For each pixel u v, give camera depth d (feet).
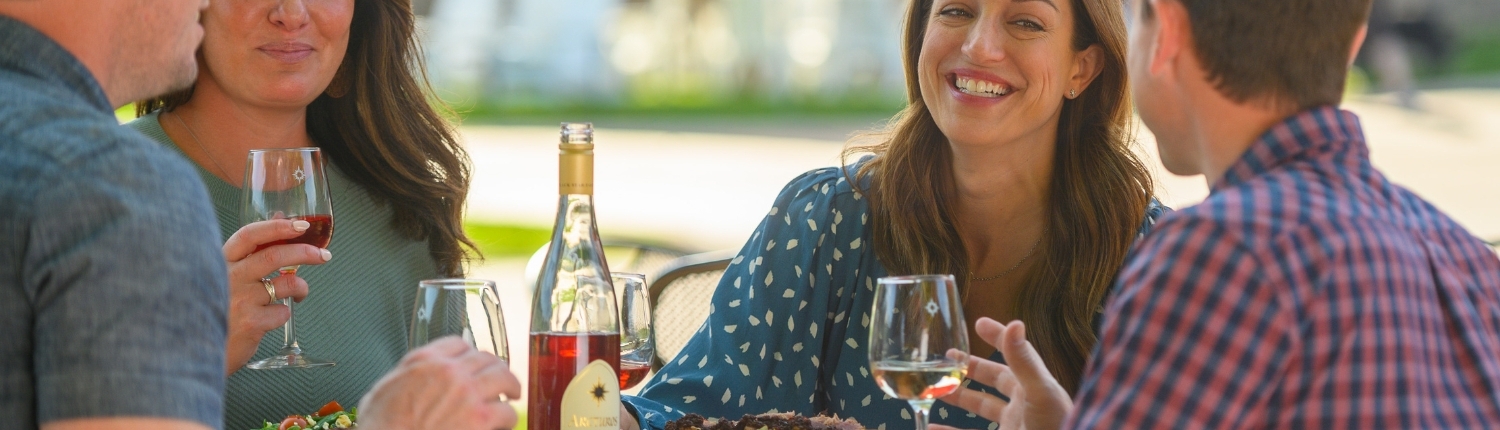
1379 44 51.67
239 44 7.07
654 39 68.39
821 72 64.28
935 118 7.45
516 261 25.13
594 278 5.54
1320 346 3.92
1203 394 3.90
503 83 63.57
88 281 3.57
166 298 3.65
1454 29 64.18
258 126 7.47
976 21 7.28
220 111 7.41
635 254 11.53
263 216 6.16
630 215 30.35
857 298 7.74
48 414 3.57
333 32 7.28
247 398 7.11
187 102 7.49
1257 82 4.38
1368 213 4.18
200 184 3.96
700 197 33.65
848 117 54.08
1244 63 4.37
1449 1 65.67
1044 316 7.50
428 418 4.45
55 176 3.63
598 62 64.64
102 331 3.55
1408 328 4.04
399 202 7.77
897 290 5.04
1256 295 3.92
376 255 7.68
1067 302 7.47
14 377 3.67
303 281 6.21
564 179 5.35
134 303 3.59
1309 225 4.01
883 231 7.72
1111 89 7.50
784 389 7.57
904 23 7.81
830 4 64.28
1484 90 52.65
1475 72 59.06
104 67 4.17
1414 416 3.96
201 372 3.71
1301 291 3.92
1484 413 4.13
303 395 7.22
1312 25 4.33
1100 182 7.54
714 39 67.67
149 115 7.59
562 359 5.29
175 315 3.66
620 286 6.01
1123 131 7.68
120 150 3.73
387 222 7.82
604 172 38.70
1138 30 4.68
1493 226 25.29
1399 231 4.23
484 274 23.58
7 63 3.94
